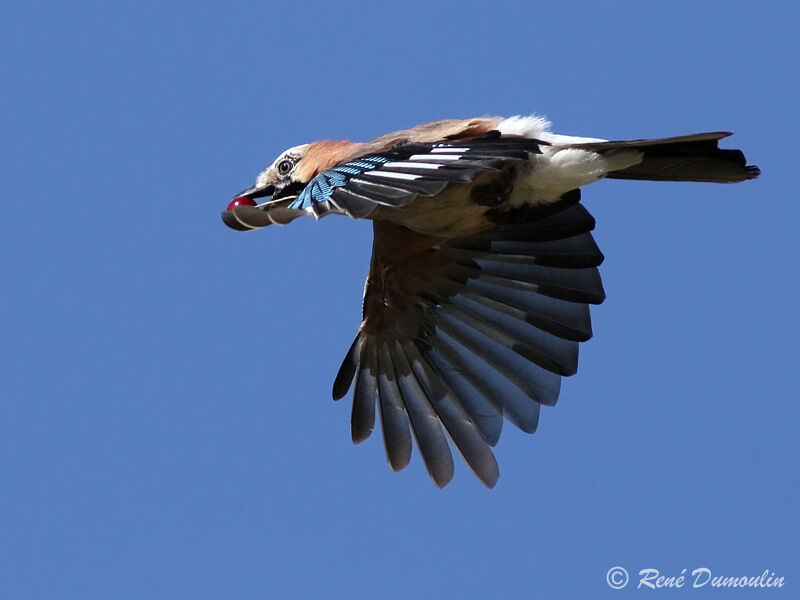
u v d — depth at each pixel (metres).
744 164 11.87
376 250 13.90
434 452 14.30
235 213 9.61
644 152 11.83
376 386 14.45
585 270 13.55
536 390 14.01
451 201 12.34
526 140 11.48
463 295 14.09
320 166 13.54
